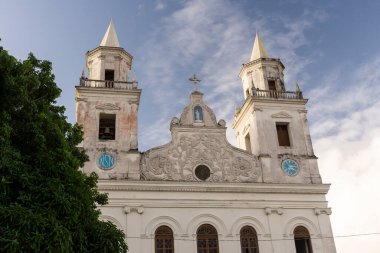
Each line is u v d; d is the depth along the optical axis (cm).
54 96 1734
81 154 1897
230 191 2961
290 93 3494
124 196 2819
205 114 3228
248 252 2828
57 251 1255
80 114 3081
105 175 2886
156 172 2956
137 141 3048
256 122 3297
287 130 3384
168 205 2844
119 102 3181
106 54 3419
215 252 2786
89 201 1598
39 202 1338
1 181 1267
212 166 3047
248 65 3722
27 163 1432
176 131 3116
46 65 1752
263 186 3008
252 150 3344
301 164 3192
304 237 2948
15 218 1216
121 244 1612
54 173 1458
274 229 2906
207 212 2875
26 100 1489
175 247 2736
